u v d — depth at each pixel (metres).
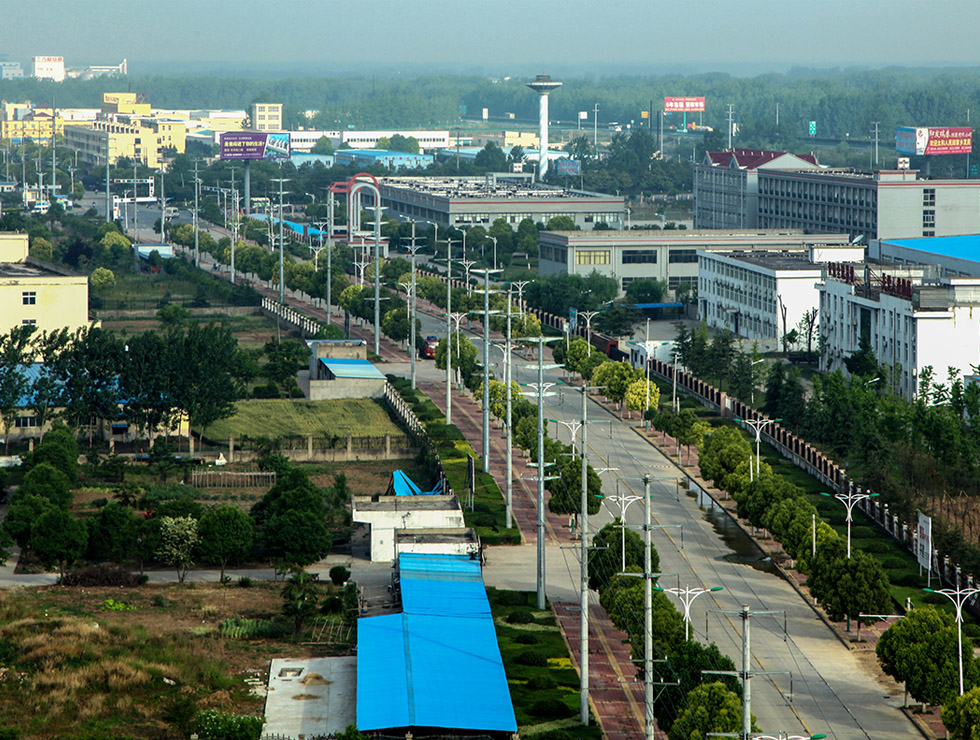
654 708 98.81
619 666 114.44
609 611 117.56
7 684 106.25
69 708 102.75
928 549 134.75
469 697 99.81
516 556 146.38
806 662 115.44
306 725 100.62
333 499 158.25
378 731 95.25
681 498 169.50
